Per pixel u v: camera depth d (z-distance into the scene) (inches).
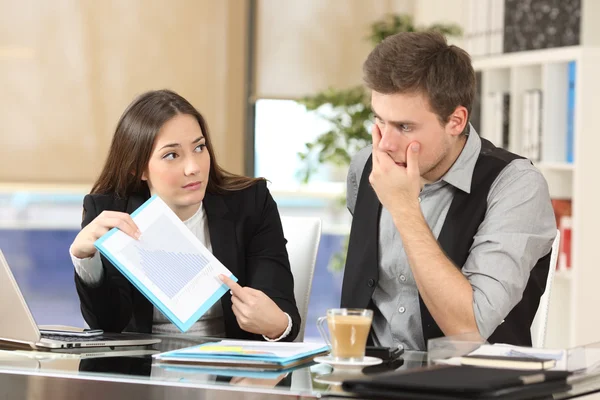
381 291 113.7
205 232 117.2
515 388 71.1
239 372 79.7
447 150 103.3
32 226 274.5
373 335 113.7
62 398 79.5
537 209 104.2
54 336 98.3
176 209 113.4
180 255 99.4
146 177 113.9
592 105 190.5
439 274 97.7
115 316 113.0
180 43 256.2
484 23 227.1
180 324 94.1
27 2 248.8
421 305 108.7
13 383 81.1
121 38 253.6
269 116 263.3
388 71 98.9
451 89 99.0
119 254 97.2
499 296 97.8
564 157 201.3
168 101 111.4
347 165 233.1
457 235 106.4
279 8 259.4
